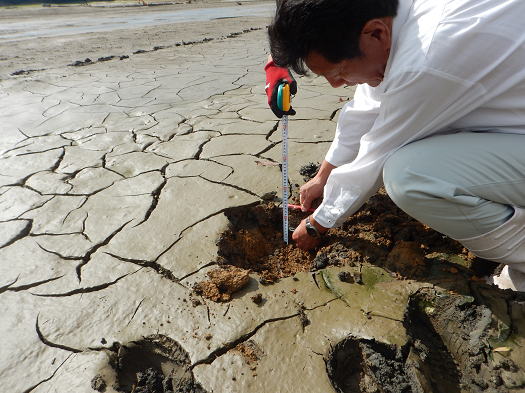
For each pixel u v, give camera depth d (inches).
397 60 51.1
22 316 65.4
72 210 93.3
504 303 60.6
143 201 94.3
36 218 90.8
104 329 62.2
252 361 56.1
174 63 255.9
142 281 70.9
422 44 48.5
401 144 59.8
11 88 207.9
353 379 58.9
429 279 67.2
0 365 57.5
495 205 56.2
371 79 58.7
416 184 57.6
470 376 55.6
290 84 73.7
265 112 148.3
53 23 630.5
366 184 64.8
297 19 47.1
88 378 55.6
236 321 62.0
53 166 115.7
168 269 73.0
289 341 58.6
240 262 79.1
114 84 207.9
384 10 48.1
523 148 53.8
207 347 58.2
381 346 57.4
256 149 116.7
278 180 99.2
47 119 157.0
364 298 64.9
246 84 193.9
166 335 60.4
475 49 47.0
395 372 55.4
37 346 60.2
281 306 64.5
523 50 47.3
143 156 118.0
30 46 371.9
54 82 218.4
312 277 70.4
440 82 49.3
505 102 52.7
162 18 643.5
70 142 132.6
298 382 53.0
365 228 80.7
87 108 168.9
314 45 48.9
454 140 56.3
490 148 54.4
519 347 54.7
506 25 46.1
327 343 58.0
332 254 75.3
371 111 72.9
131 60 274.2
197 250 77.4
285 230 82.5
